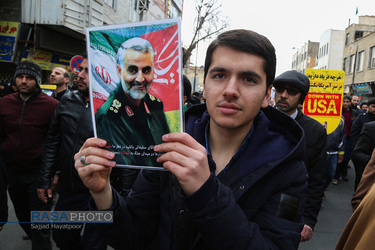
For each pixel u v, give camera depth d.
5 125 2.86
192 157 0.83
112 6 13.00
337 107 4.67
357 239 0.86
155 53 0.89
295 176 1.00
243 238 0.83
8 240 3.40
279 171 1.00
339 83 4.67
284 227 0.94
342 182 6.71
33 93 2.93
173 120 0.89
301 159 1.06
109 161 0.94
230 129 1.01
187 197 0.82
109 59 0.92
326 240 3.76
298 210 0.99
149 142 0.91
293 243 0.93
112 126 0.94
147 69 0.90
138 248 1.14
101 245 2.35
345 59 31.95
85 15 10.38
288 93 2.59
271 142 1.04
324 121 4.67
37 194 2.82
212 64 0.98
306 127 2.50
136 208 1.15
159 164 0.91
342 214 4.68
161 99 0.89
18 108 2.87
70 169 2.39
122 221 1.06
